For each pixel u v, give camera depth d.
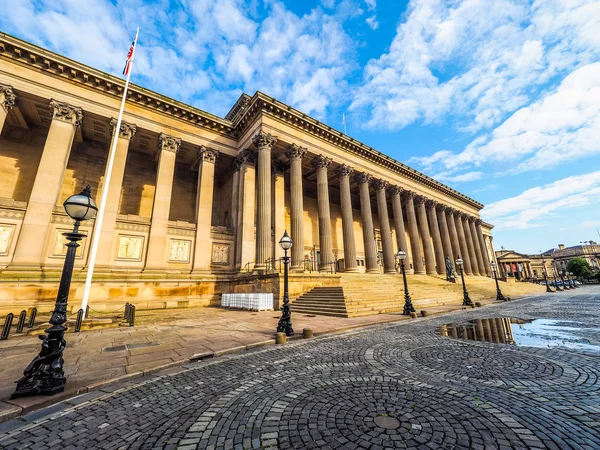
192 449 3.44
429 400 4.71
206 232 24.33
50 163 18.55
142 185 26.64
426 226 38.34
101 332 11.23
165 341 9.43
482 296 29.12
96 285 18.64
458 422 3.92
